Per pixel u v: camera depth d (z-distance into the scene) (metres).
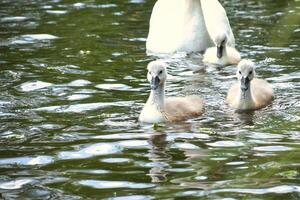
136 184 10.57
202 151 12.01
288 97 15.33
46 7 24.22
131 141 12.63
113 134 13.03
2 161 11.71
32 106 14.66
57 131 13.19
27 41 20.25
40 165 11.51
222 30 18.62
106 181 10.75
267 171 10.84
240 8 23.48
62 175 11.05
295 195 9.90
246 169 10.99
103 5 24.47
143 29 21.56
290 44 18.97
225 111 14.62
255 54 18.58
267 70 17.08
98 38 20.53
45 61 18.20
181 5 20.58
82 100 15.05
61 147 12.33
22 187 10.59
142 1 25.03
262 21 21.70
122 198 10.05
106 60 18.33
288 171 10.84
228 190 10.14
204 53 19.55
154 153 11.98
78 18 22.80
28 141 12.66
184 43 19.52
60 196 10.20
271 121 13.84
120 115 14.16
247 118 14.10
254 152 11.83
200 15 19.86
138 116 14.11
